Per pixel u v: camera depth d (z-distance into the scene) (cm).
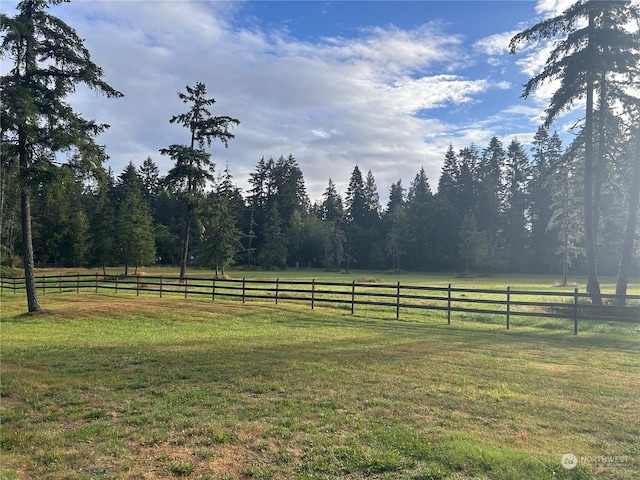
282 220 8925
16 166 1775
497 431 530
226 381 761
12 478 434
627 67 1816
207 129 3522
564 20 1892
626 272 1931
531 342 1155
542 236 7544
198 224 3700
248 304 2083
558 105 1964
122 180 8950
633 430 533
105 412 618
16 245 6712
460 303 2311
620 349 1062
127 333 1402
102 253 5556
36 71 1739
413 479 420
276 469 443
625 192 2238
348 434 526
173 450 492
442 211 8319
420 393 684
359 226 9819
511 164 8131
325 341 1158
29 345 1122
